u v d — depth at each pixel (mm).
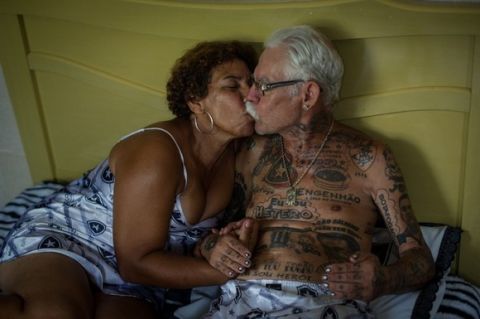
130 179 1284
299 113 1338
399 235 1337
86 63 1706
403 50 1434
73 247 1363
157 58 1625
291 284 1270
